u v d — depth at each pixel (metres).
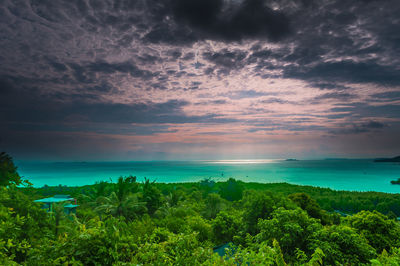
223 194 65.69
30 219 6.02
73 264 3.84
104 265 4.07
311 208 22.44
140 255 4.54
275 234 11.19
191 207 36.69
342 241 10.21
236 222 21.22
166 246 5.18
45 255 4.19
